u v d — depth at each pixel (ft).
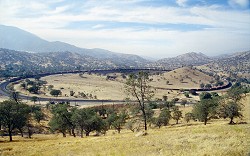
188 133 135.44
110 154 102.58
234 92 306.35
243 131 120.37
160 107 586.04
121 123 330.13
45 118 519.60
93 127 288.92
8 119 249.55
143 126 344.69
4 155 123.75
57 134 383.65
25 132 394.32
